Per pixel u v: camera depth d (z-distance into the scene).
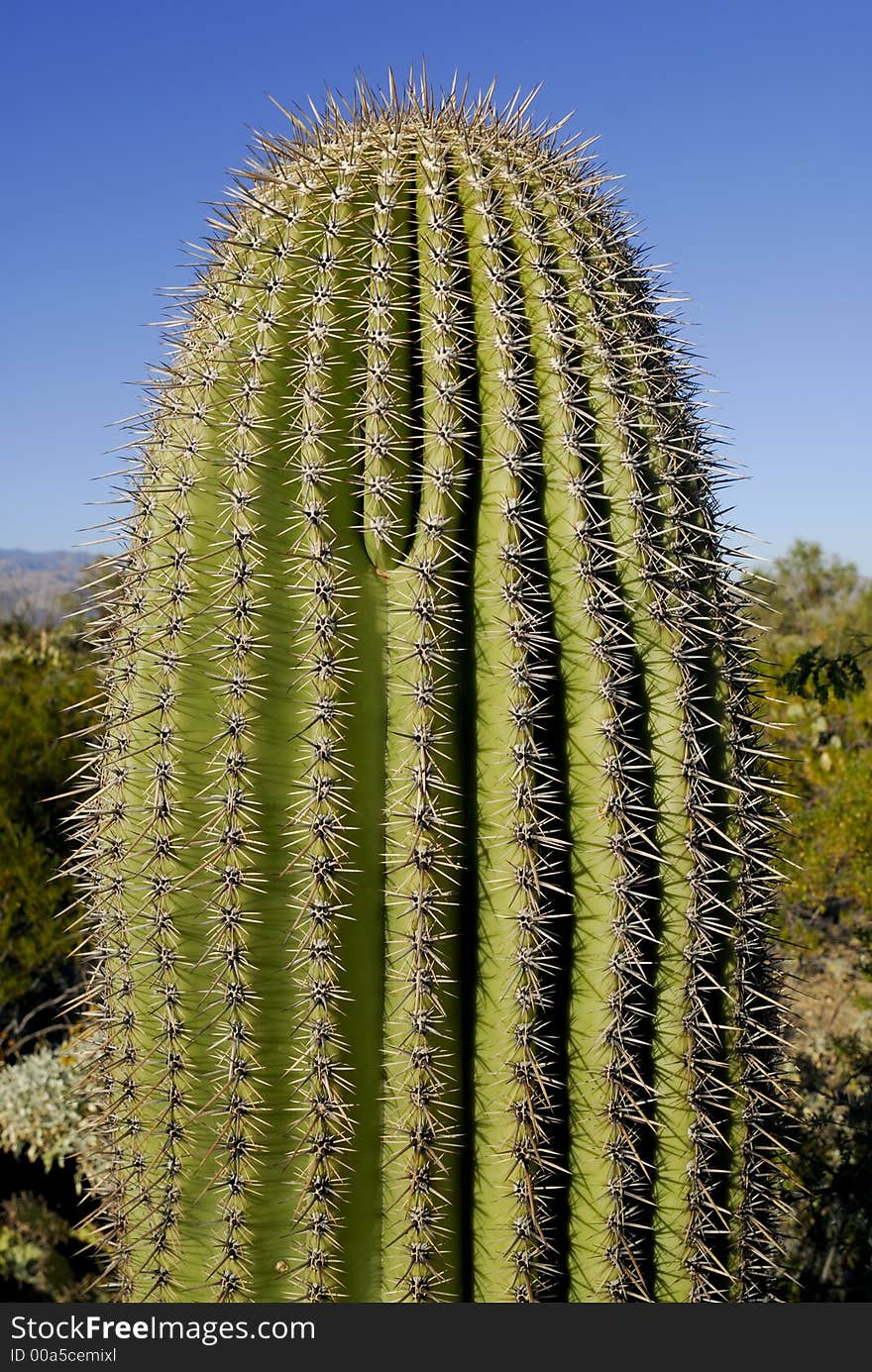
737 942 2.88
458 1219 2.72
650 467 2.94
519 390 2.83
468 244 2.96
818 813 8.85
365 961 2.70
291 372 2.87
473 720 2.75
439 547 2.74
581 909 2.73
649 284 3.31
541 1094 2.68
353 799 2.71
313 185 2.99
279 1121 2.69
